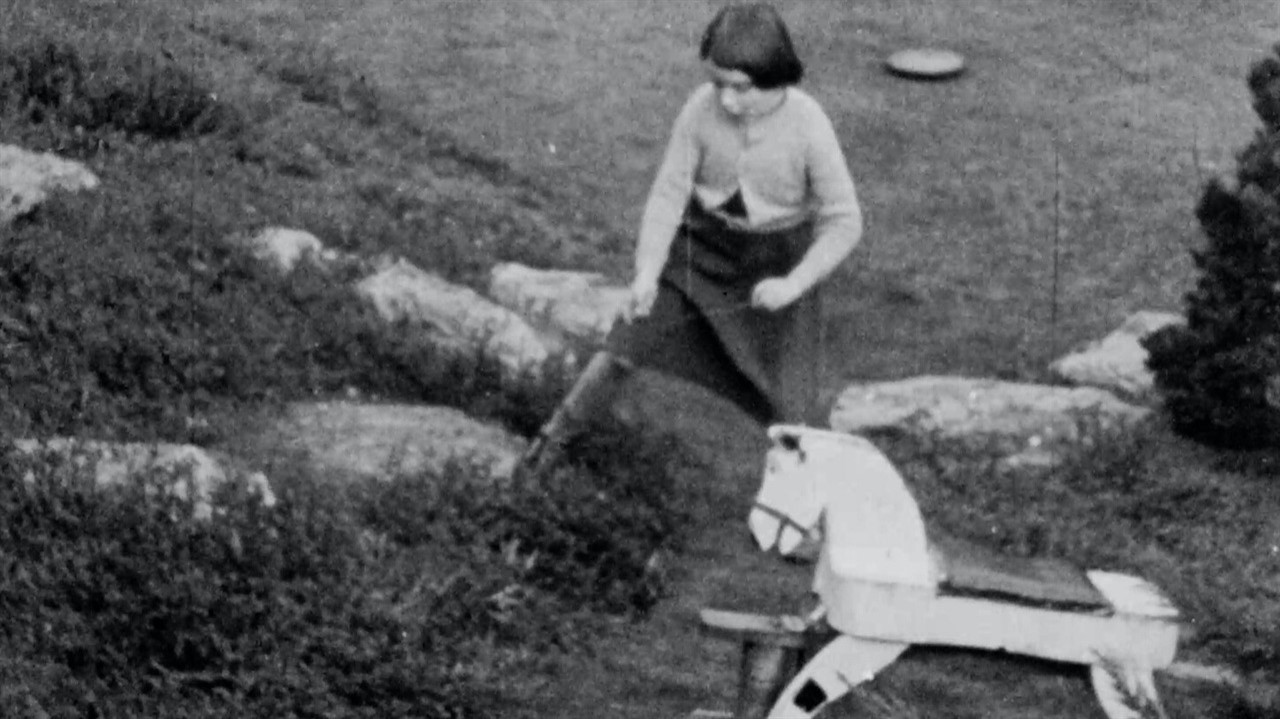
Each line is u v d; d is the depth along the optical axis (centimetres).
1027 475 1545
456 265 1816
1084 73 2469
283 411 1489
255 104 2084
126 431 1396
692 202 1356
